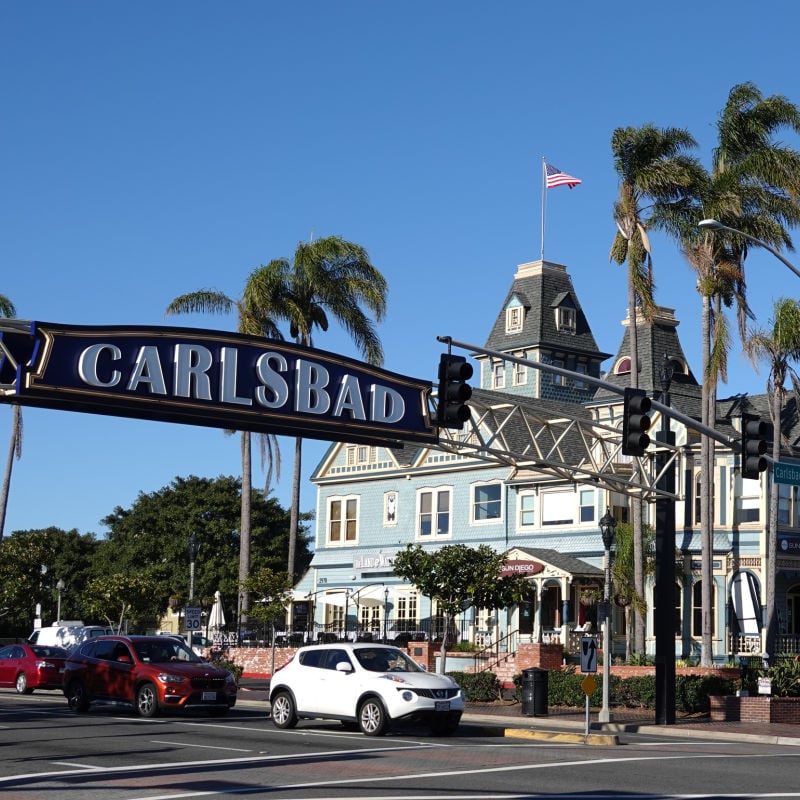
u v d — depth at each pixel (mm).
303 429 24703
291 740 22672
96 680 28578
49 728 24453
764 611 47094
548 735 25344
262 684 43750
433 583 38344
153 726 25188
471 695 36781
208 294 55062
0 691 40156
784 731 28797
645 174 43250
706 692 33094
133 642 28641
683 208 44469
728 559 48469
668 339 57875
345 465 62406
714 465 49375
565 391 68375
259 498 84188
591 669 25703
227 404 23797
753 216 44219
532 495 54000
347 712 24484
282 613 47594
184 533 81438
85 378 22047
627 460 51625
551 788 16219
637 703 34062
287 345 24797
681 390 54625
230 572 79688
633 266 43938
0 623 79375
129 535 83875
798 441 49750
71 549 88062
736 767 19547
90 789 15523
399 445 26312
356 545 61062
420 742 22938
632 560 47562
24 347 22234
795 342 44625
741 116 45531
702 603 44031
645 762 20047
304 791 15516
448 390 22516
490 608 39469
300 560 89375
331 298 55250
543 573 49906
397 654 25703
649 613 49438
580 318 69875
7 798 14609
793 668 33719
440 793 15453
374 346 55719
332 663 25281
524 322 68562
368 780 16812
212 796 14938
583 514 51906
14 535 81625
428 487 58344
